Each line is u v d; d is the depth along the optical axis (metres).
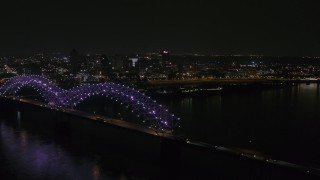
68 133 170.25
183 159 125.62
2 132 175.50
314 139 166.62
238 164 120.25
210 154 130.38
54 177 116.19
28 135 169.38
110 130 174.88
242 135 173.88
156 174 114.56
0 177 117.12
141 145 147.50
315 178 91.56
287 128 191.75
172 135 125.75
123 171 118.25
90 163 127.06
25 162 130.38
